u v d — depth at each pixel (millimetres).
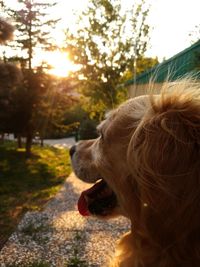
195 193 1092
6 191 12438
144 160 1151
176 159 1106
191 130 1126
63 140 41156
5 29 14812
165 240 1145
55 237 6875
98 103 21516
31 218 8477
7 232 7410
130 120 1401
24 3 22078
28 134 22672
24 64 21906
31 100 21562
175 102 1187
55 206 9836
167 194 1108
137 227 1259
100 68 21000
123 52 20516
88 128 26703
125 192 1315
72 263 5426
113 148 1430
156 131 1155
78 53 21328
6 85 19094
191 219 1095
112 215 1883
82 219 8062
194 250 1105
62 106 23234
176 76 1436
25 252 6137
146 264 1203
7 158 21297
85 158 2158
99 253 5914
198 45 6625
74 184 13578
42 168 18141
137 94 1670
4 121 21609
